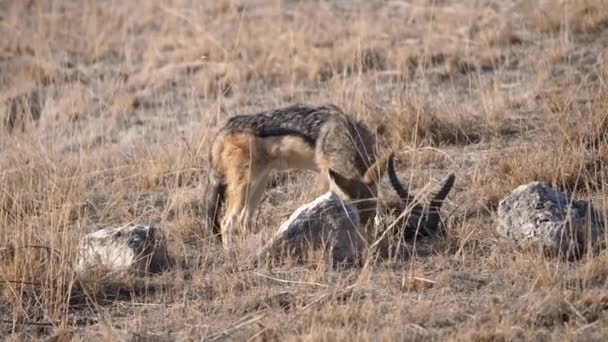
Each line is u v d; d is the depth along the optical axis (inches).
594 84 692.7
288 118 538.3
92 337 403.5
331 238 465.7
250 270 457.1
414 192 553.0
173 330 406.0
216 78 845.2
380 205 507.5
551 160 554.9
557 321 385.4
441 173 580.4
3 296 443.2
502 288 422.0
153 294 446.9
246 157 534.9
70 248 474.0
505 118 657.6
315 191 549.6
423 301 406.6
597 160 556.7
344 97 708.0
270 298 426.3
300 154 535.8
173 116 776.3
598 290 407.5
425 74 787.4
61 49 979.3
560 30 846.5
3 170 618.8
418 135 633.0
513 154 581.0
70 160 653.9
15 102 826.8
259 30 960.3
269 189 595.8
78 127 766.5
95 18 1033.5
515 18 900.0
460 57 812.0
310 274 444.8
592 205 480.4
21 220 504.4
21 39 1014.4
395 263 456.8
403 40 883.4
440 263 455.2
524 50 819.4
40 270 456.1
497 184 541.3
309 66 832.9
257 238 499.2
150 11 1074.1
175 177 609.3
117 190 602.2
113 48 968.3
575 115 629.6
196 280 448.8
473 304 404.8
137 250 468.8
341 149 522.6
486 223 502.6
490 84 753.0
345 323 389.7
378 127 650.8
